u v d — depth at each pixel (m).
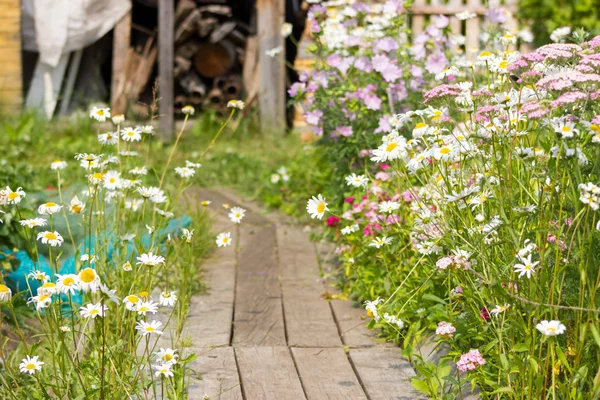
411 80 6.70
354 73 6.83
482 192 4.00
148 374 4.14
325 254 6.78
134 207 5.42
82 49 12.03
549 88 3.40
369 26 6.80
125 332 4.23
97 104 11.61
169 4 11.45
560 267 3.48
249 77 12.30
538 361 3.41
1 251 5.32
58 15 11.40
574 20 11.56
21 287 5.51
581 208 3.45
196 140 11.40
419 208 4.55
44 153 9.84
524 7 11.80
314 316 5.34
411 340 4.62
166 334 4.85
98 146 10.25
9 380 4.00
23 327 4.95
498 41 6.23
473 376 3.77
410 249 4.91
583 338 3.21
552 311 3.34
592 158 3.53
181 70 12.02
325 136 7.01
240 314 5.37
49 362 4.29
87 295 4.29
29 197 6.10
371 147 6.64
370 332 4.98
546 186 3.54
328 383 4.26
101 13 11.55
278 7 12.02
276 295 5.77
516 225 3.82
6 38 11.13
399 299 4.64
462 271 3.86
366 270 5.33
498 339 3.62
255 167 9.71
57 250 5.90
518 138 3.97
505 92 4.30
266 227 7.68
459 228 3.95
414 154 4.20
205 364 4.47
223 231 7.48
